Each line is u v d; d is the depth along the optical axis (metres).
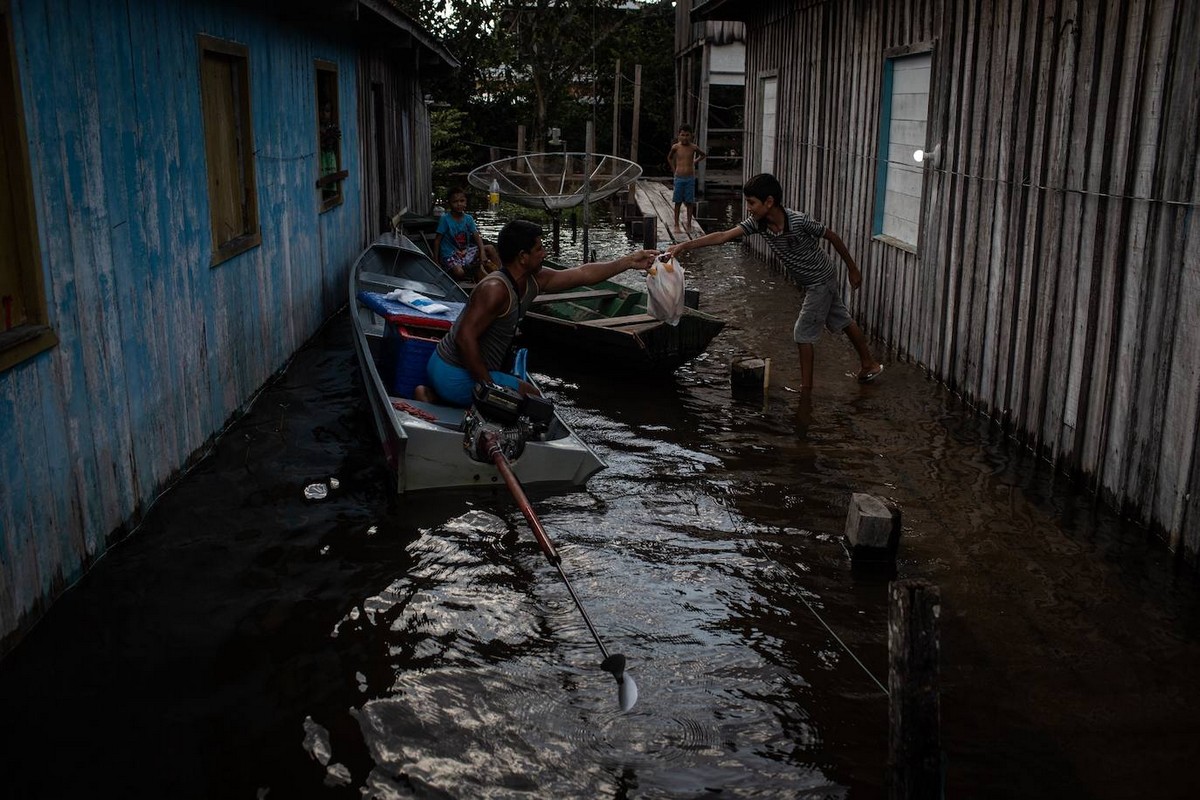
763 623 4.51
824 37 12.36
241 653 4.13
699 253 16.14
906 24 9.30
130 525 5.24
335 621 4.41
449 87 28.17
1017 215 6.89
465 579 4.84
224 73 7.30
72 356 4.59
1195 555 4.93
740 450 6.77
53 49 4.45
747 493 5.99
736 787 3.43
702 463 6.50
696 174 23.66
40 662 4.01
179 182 6.09
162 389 5.71
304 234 9.56
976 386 7.62
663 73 31.22
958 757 3.57
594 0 28.50
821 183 12.58
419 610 4.53
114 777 3.36
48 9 4.41
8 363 3.95
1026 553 5.21
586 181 15.24
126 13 5.32
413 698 3.87
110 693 3.82
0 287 4.05
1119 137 5.59
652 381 8.56
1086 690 4.00
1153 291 5.25
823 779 3.48
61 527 4.50
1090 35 5.91
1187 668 4.16
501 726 3.72
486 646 4.27
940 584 4.88
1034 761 3.56
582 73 30.52
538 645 4.29
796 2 14.01
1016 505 5.84
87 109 4.80
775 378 8.70
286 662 4.08
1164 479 5.21
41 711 3.70
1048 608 4.65
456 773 3.46
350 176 12.17
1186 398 4.97
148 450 5.51
